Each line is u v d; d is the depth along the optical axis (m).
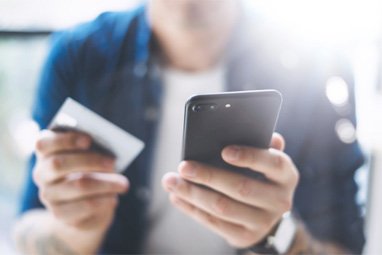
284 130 0.73
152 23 0.75
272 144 0.51
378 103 0.88
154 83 0.76
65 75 0.71
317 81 0.76
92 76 0.72
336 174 0.74
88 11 0.76
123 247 0.77
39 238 0.70
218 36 0.76
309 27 0.77
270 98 0.43
